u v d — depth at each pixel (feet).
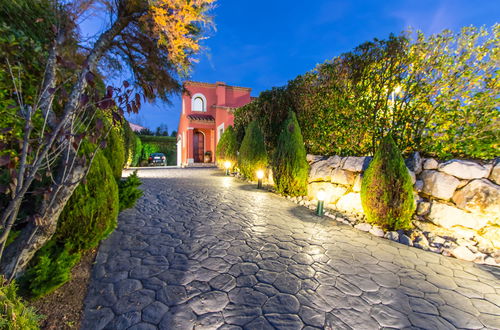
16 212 5.13
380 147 12.53
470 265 9.06
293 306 6.52
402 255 9.78
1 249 5.00
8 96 6.46
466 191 11.30
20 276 6.27
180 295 6.91
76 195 7.96
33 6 6.51
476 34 11.55
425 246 10.57
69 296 6.73
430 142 13.43
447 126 12.78
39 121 6.98
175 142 70.49
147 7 7.91
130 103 6.09
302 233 11.94
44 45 7.39
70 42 6.98
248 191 21.97
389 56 14.51
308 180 19.49
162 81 10.56
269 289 7.27
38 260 7.19
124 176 31.19
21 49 6.54
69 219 7.92
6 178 6.43
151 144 66.64
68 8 6.80
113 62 9.86
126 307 6.38
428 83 13.24
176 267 8.47
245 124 34.96
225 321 5.92
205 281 7.64
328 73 18.61
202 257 9.25
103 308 6.33
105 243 10.23
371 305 6.66
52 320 5.77
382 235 11.88
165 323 5.83
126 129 38.58
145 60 9.87
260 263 8.84
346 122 17.60
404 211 11.76
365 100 16.26
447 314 6.36
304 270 8.41
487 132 11.45
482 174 11.07
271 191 22.20
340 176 16.94
